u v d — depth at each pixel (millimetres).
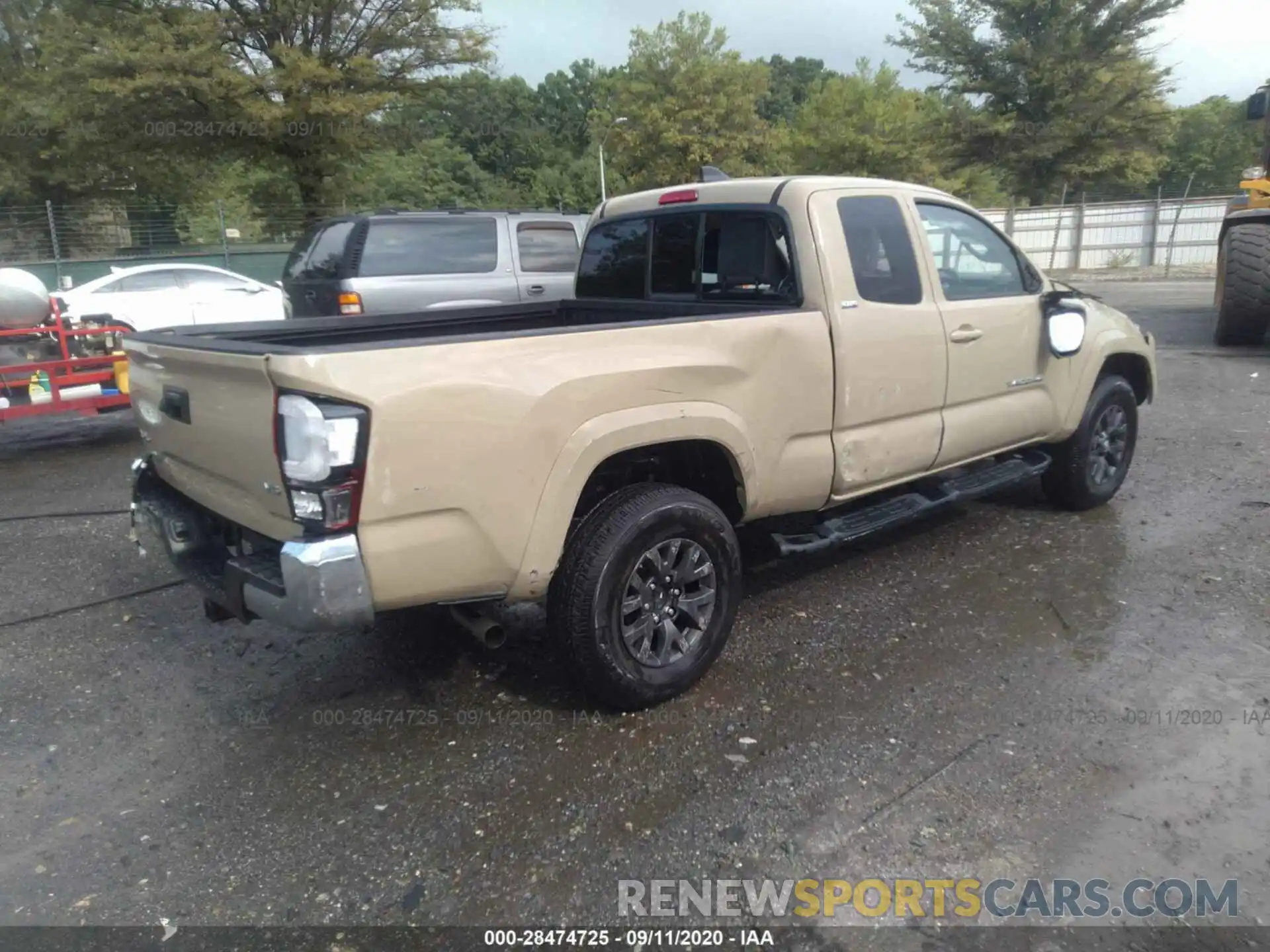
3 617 4590
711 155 41531
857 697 3609
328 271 9164
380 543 2826
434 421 2855
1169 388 9188
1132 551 4984
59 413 8008
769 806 2971
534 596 3242
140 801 3117
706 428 3518
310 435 2693
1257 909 2500
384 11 24844
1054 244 29625
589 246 5188
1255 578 4566
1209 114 66250
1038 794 2990
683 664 3570
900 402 4270
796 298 4004
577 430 3184
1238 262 10602
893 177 40688
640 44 42719
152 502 3760
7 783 3232
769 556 4312
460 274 9414
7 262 23234
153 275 14086
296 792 3133
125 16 22766
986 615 4289
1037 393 5066
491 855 2791
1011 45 33750
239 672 3996
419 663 4027
